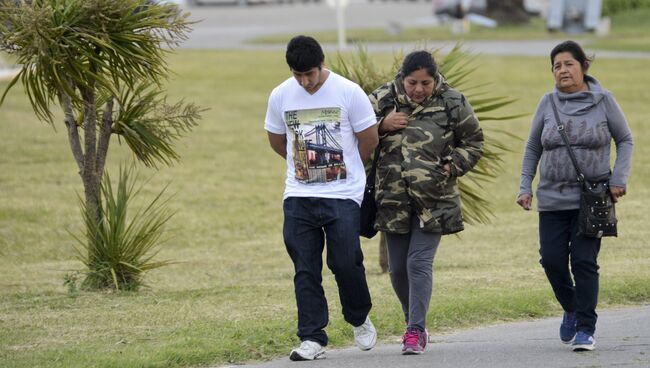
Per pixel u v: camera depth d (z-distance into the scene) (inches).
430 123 673.6
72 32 901.8
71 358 653.3
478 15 4857.3
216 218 1680.6
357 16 5551.2
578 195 677.3
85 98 954.1
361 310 679.7
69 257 1385.3
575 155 675.4
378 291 927.0
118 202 997.2
